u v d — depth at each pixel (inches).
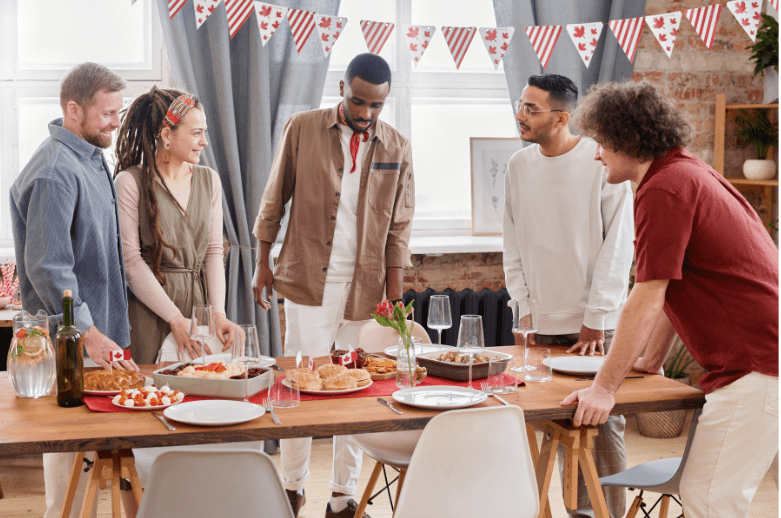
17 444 62.9
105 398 77.5
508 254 110.6
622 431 104.6
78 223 86.8
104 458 70.9
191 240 106.5
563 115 101.6
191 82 141.7
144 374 87.9
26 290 88.0
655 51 168.6
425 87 168.7
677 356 163.5
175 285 105.0
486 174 169.9
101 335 85.1
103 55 154.3
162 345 103.3
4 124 150.3
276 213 117.3
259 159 146.0
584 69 161.2
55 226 83.0
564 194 103.9
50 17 151.8
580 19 159.8
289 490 111.7
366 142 114.2
